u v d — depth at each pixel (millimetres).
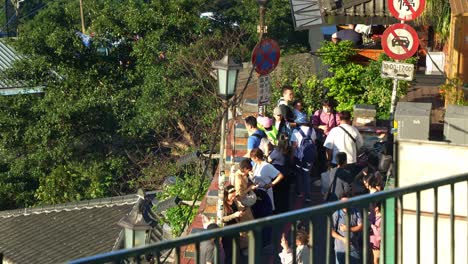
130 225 11047
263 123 15258
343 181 12297
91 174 34750
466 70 18719
